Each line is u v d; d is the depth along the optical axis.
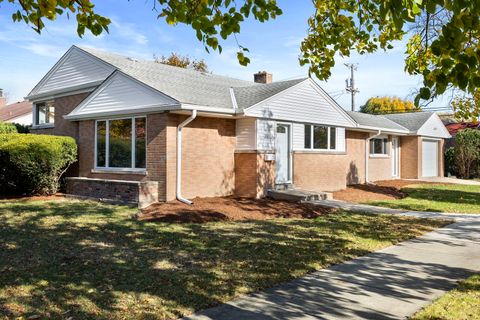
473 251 7.60
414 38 6.38
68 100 17.53
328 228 9.59
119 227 9.27
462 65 2.86
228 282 5.68
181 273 6.05
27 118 33.06
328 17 5.78
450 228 9.88
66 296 5.08
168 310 4.70
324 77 6.10
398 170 26.03
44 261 6.57
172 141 12.52
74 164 15.90
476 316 4.50
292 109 15.28
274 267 6.40
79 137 15.60
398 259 7.00
